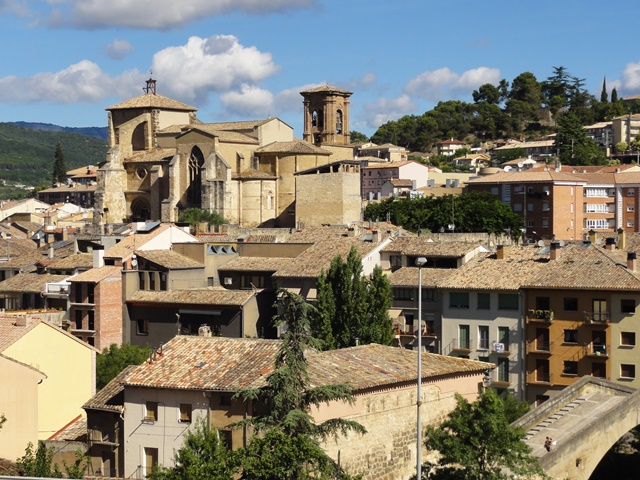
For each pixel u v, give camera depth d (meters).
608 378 132.88
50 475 83.81
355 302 136.12
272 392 78.19
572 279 135.88
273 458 72.06
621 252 148.62
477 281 141.75
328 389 79.44
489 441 85.12
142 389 89.56
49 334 108.81
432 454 97.75
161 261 158.88
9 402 96.69
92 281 153.12
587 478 99.50
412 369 97.81
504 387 138.25
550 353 135.75
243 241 187.62
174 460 81.75
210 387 85.88
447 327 143.00
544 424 102.00
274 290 153.38
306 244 170.50
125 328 154.88
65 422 109.19
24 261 184.00
